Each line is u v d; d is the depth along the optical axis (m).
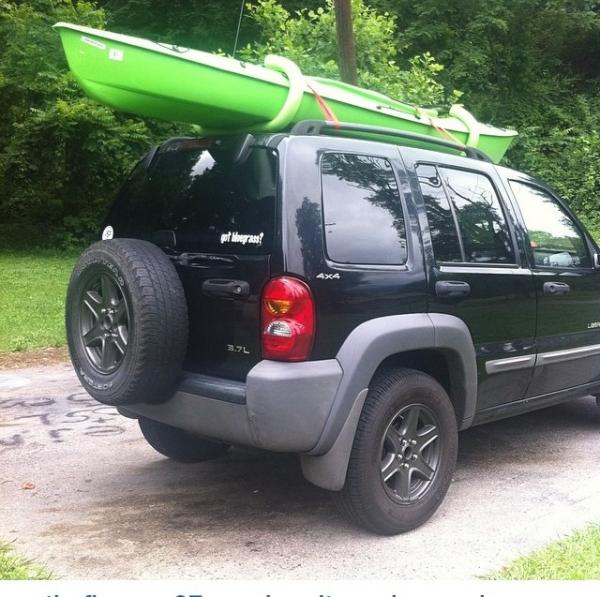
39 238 18.12
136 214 4.14
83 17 16.20
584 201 17.66
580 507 4.07
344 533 3.75
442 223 4.06
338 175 3.65
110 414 6.10
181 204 3.88
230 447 5.19
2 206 19.20
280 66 4.14
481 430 5.63
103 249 3.63
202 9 18.69
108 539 3.67
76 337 3.82
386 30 12.04
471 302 4.06
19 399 6.57
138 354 3.43
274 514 4.01
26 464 4.84
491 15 19.56
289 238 3.35
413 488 3.79
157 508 4.09
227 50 18.75
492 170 4.62
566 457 4.98
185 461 4.86
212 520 3.93
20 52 15.23
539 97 21.27
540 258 4.71
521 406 4.63
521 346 4.45
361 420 3.50
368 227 3.67
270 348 3.33
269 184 3.47
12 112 16.27
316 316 3.35
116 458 4.98
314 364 3.35
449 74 19.00
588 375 5.15
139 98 3.74
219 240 3.58
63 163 17.31
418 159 4.09
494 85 20.62
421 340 3.70
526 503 4.14
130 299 3.45
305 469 3.51
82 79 3.64
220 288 3.50
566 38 22.38
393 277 3.67
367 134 4.07
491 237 4.38
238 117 3.92
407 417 3.72
